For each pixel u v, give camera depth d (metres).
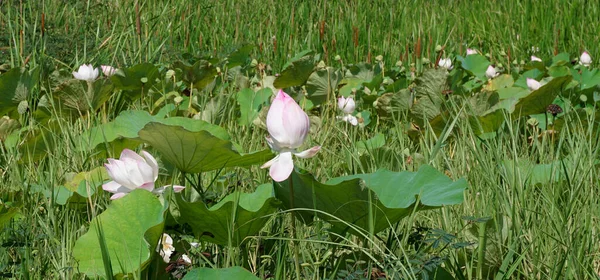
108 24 8.06
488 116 4.56
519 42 9.18
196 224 2.60
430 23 9.06
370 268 2.44
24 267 2.54
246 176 3.84
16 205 3.22
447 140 4.76
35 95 5.59
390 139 4.95
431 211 3.34
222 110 5.07
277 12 9.52
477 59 7.16
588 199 3.41
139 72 5.59
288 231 3.08
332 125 4.90
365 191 2.41
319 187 2.44
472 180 3.74
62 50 6.94
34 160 4.11
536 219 3.17
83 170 3.75
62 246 2.68
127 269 2.40
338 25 8.92
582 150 3.89
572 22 9.52
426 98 4.94
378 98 5.42
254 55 8.26
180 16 9.12
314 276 2.60
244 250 2.74
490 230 2.94
